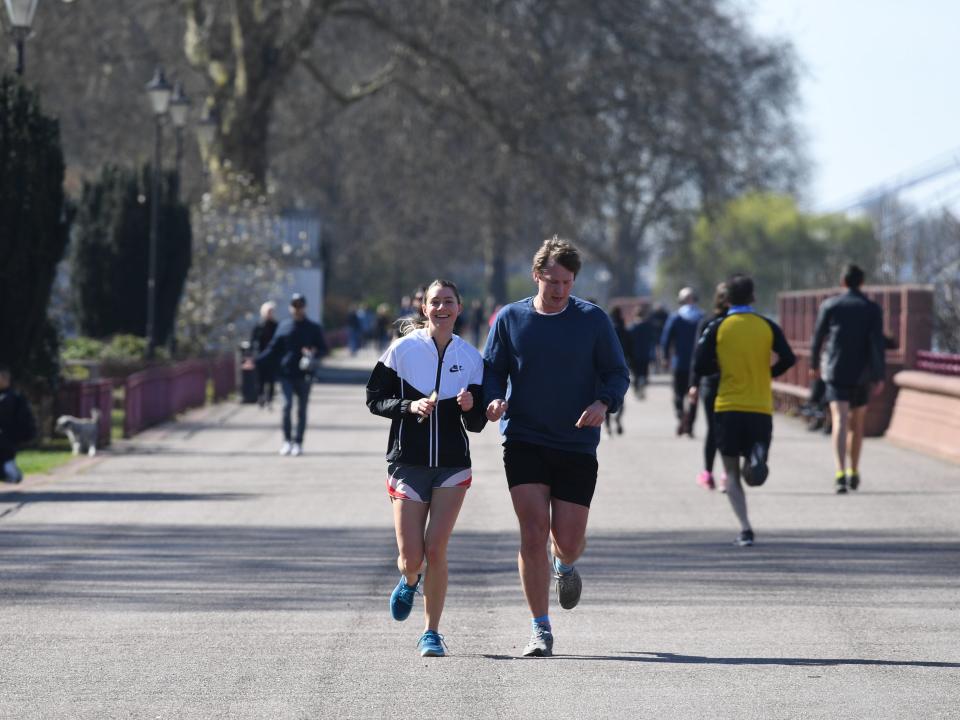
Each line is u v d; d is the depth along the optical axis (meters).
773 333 37.25
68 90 150.25
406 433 24.38
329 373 142.38
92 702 21.19
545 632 24.50
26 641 25.45
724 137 141.75
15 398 49.88
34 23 141.50
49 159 63.84
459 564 33.94
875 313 47.78
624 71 130.88
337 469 56.44
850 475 48.53
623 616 28.06
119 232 101.94
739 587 31.20
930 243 94.56
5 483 50.62
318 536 38.31
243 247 120.06
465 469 24.58
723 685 22.41
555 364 24.48
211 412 90.69
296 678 22.78
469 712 20.72
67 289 110.69
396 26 126.56
